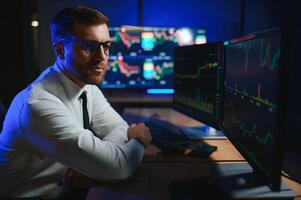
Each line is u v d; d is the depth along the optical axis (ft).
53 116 3.61
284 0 10.85
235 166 3.52
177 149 4.46
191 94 5.84
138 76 10.21
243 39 3.37
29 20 10.57
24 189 4.08
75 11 3.87
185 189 3.17
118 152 3.68
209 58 4.97
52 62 11.07
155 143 4.94
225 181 3.05
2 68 10.68
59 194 4.20
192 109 5.84
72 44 3.85
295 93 10.62
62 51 4.01
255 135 2.97
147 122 6.29
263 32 2.71
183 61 6.18
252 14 11.37
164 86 10.32
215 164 3.72
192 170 3.87
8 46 10.64
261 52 2.81
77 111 4.44
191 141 5.12
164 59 10.17
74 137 3.57
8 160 3.98
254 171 3.17
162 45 10.11
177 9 11.29
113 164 3.54
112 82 10.16
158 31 10.03
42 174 4.08
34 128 3.65
